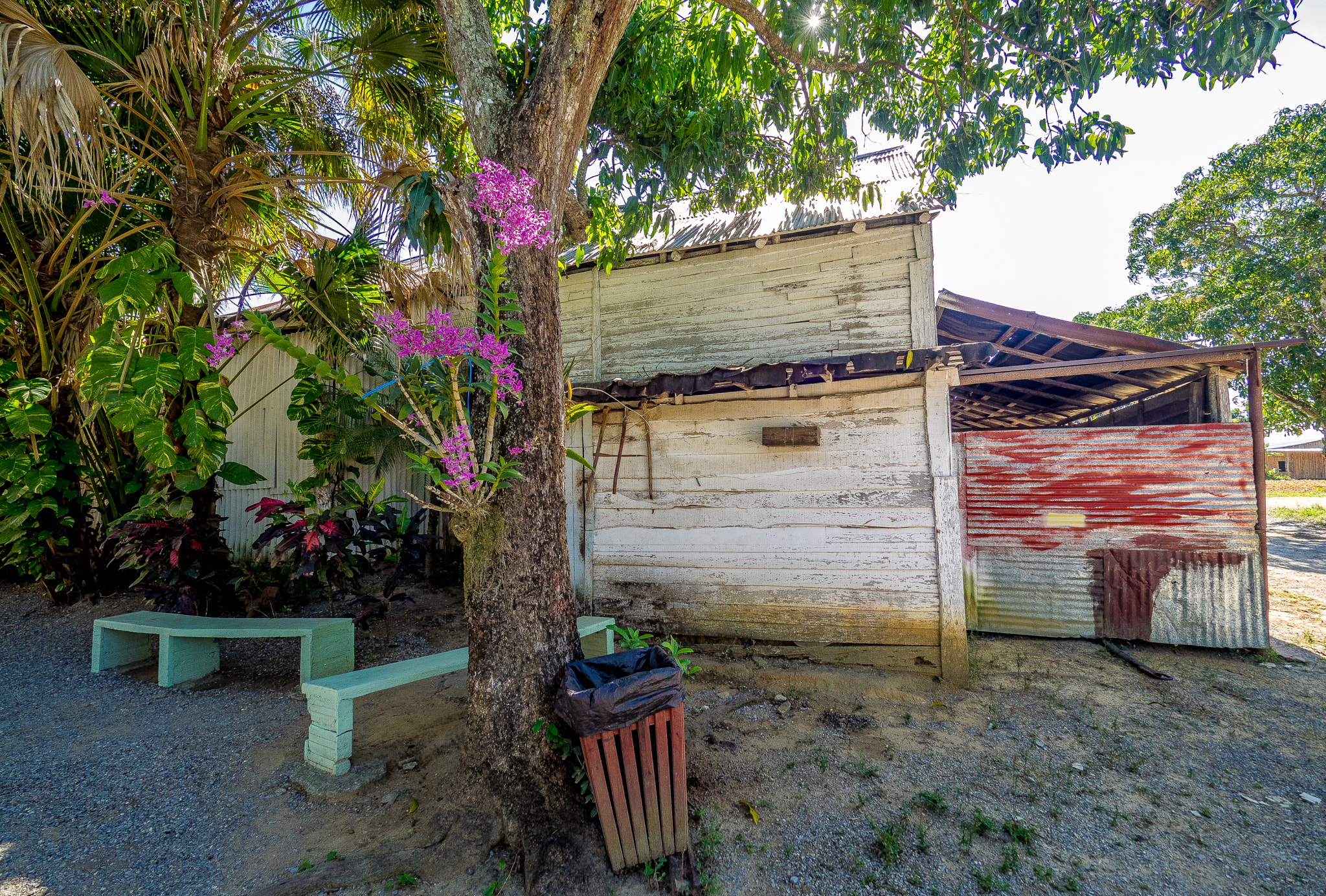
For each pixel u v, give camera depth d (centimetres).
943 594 453
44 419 531
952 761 329
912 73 475
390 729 356
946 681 448
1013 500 564
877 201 583
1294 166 1221
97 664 453
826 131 493
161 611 508
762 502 510
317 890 226
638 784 232
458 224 325
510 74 428
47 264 568
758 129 529
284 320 754
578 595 561
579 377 612
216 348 253
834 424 492
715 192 543
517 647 269
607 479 559
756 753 337
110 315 452
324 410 652
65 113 374
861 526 482
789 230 529
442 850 245
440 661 342
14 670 455
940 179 504
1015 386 726
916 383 471
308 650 411
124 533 497
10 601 618
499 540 272
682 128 450
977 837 262
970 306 544
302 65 560
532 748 261
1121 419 800
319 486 643
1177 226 1370
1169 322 1390
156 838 255
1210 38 364
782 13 406
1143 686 439
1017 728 370
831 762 327
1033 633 555
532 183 249
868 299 519
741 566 513
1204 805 288
